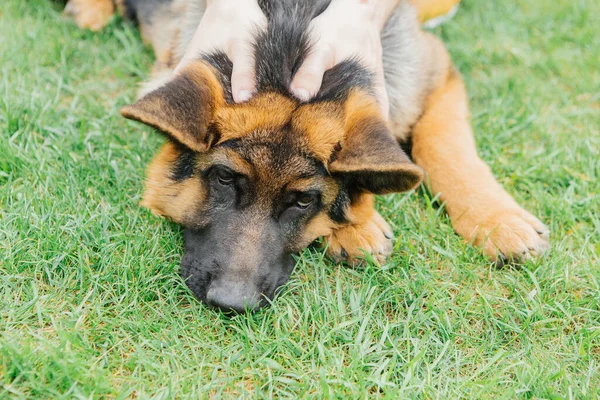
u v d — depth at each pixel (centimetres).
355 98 114
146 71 144
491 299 115
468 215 124
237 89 111
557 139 139
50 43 145
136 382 104
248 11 118
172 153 117
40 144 128
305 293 113
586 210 127
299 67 113
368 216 120
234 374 106
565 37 159
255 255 112
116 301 110
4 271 112
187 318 111
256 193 112
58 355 103
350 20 120
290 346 108
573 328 114
